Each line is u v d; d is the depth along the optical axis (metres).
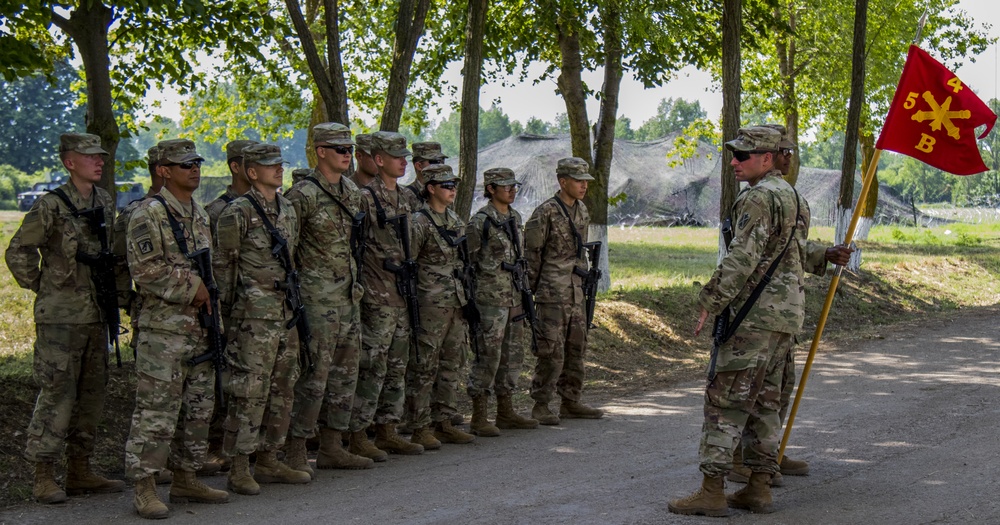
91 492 6.09
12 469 6.26
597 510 5.53
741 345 5.31
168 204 5.61
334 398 6.71
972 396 8.76
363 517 5.46
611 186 37.97
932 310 17.31
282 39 14.26
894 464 6.45
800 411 8.30
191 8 8.58
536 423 8.22
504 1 15.28
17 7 8.45
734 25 13.91
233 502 5.84
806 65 25.98
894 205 42.19
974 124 5.91
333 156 6.49
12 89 68.12
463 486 6.19
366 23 18.22
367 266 7.00
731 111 14.02
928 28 26.25
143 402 5.48
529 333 11.66
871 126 27.45
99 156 5.98
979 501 5.47
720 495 5.39
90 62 9.20
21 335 11.17
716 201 38.16
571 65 14.77
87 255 5.88
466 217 11.23
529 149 37.22
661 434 7.74
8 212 45.53
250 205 6.02
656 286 16.02
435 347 7.39
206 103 19.61
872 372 10.33
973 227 38.62
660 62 14.24
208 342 5.75
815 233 31.34
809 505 5.54
